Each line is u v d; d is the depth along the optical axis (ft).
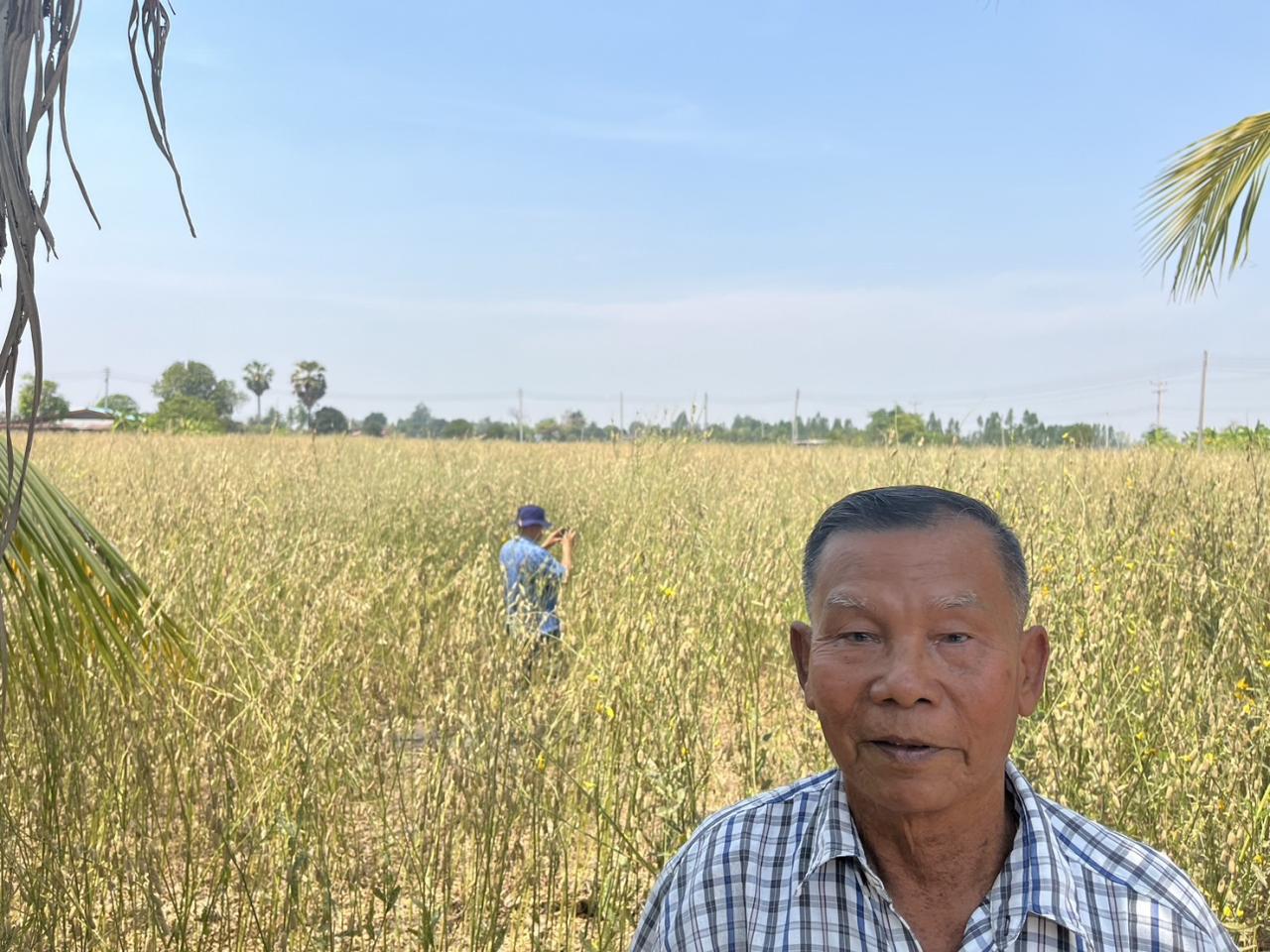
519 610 16.26
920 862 4.27
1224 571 18.16
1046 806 4.48
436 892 13.29
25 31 7.07
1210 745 12.03
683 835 12.04
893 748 4.09
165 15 7.55
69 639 12.00
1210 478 25.72
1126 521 19.43
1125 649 14.34
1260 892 11.09
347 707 16.70
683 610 17.20
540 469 45.37
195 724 14.96
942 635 4.12
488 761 12.28
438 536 32.83
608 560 22.35
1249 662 14.53
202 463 37.60
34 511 11.41
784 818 4.56
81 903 12.53
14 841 12.84
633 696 14.17
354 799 14.39
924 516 4.25
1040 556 16.51
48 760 12.87
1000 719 4.17
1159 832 11.35
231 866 13.60
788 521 26.40
